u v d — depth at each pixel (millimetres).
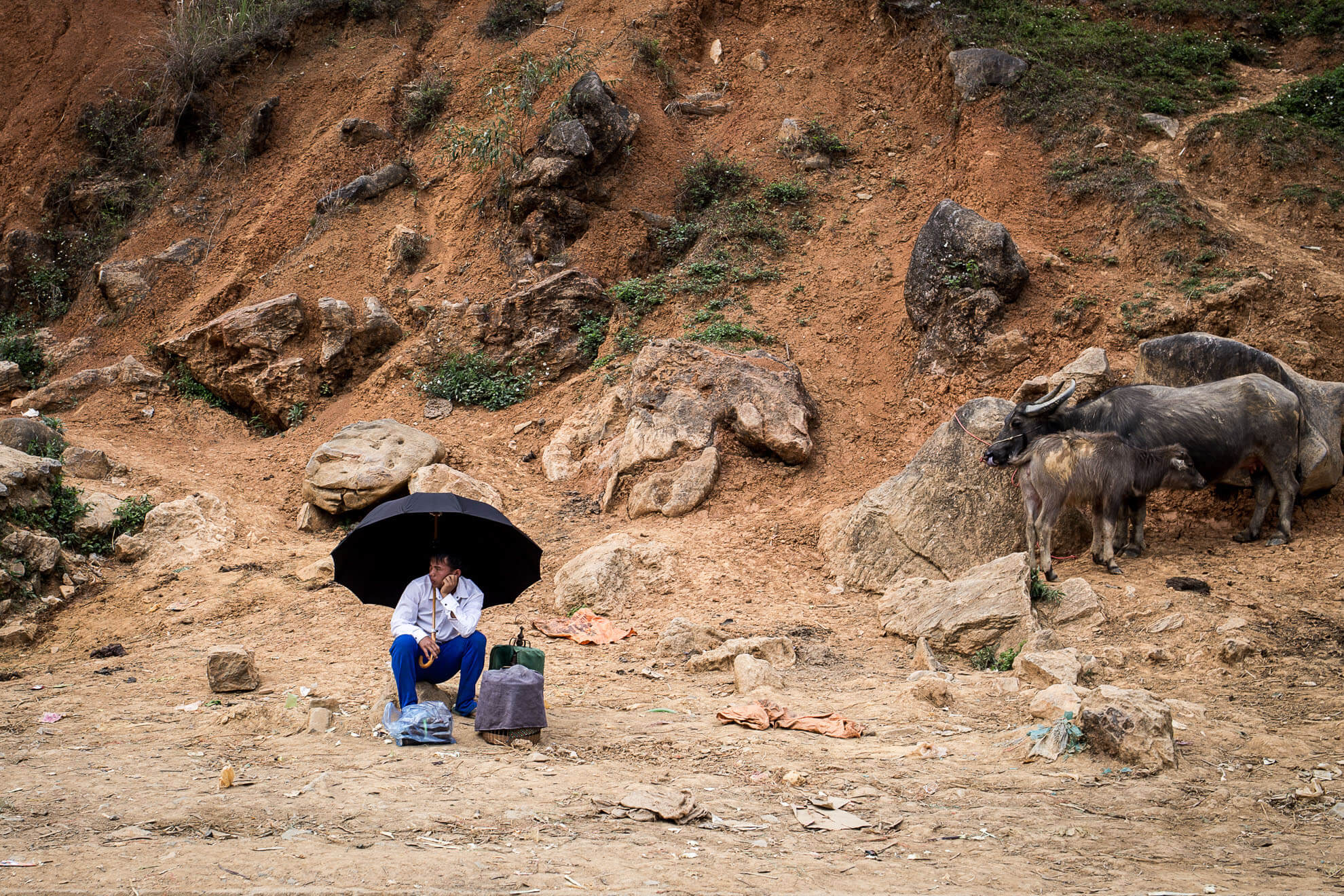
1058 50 16750
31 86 20578
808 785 5102
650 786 4895
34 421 12641
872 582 9812
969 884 3777
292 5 20688
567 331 15086
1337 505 10008
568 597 9648
